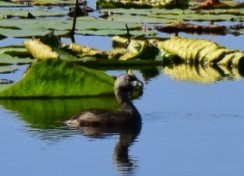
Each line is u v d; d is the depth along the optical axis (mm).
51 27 49281
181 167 26953
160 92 36094
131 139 29672
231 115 32500
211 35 50031
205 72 40562
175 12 58219
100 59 40281
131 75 31859
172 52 42469
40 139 29406
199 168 26859
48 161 27406
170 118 32125
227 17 56375
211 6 60469
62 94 34500
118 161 27375
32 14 54625
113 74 39188
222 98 35031
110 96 34938
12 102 33969
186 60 42375
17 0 62656
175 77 39156
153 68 41250
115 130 30703
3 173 26344
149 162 27359
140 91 36188
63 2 63031
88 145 28906
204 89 36625
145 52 41656
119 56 41750
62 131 30422
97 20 52688
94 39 46875
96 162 27359
